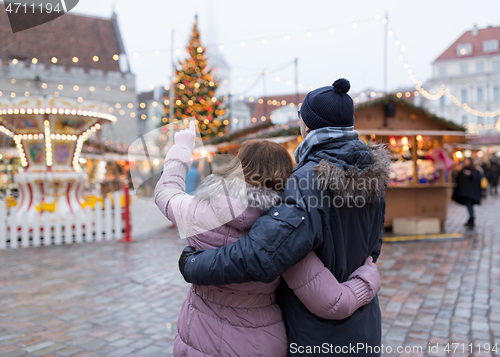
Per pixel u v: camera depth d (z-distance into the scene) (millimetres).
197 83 20969
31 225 7625
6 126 8797
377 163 1431
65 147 9141
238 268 1252
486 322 3516
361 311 1418
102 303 4137
